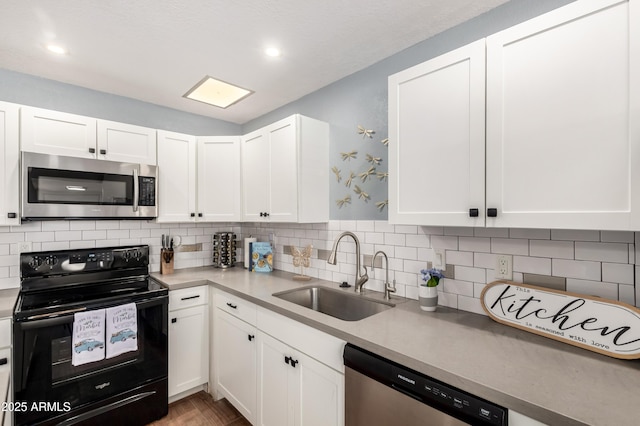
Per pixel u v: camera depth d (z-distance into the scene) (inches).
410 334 50.1
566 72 39.9
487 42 46.9
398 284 73.9
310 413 58.2
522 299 52.4
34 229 85.5
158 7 57.7
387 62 76.9
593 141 38.0
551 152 41.2
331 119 90.7
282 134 88.9
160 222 98.7
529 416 31.9
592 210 38.0
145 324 79.8
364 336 49.1
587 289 48.6
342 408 52.1
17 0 55.0
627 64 35.7
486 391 34.9
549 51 41.3
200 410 85.9
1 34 65.7
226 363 85.2
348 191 85.6
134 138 92.7
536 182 42.5
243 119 123.3
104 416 73.2
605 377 36.7
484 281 59.7
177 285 87.4
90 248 93.2
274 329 67.5
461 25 63.9
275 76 86.7
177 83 90.4
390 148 60.2
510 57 44.8
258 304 71.2
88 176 83.0
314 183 87.6
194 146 105.0
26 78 84.0
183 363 89.0
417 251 70.3
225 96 100.9
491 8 59.4
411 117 57.0
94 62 78.2
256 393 73.1
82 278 88.6
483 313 59.9
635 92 35.0
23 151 74.5
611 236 46.7
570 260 50.2
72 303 71.1
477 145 48.1
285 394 64.4
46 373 66.5
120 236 99.8
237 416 83.6
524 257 54.9
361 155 82.6
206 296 93.7
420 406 40.7
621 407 30.9
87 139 84.3
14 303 69.4
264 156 95.8
